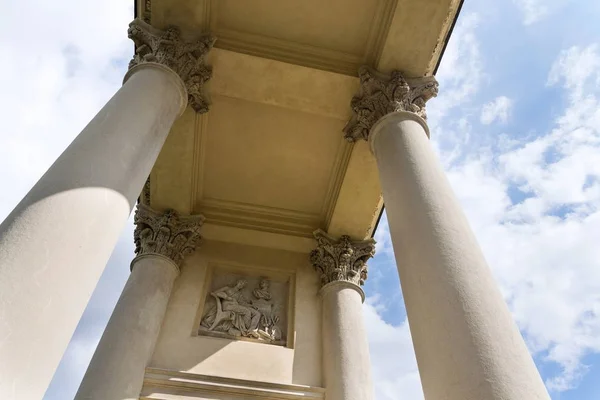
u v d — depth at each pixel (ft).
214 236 56.65
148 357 42.06
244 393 41.83
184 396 40.42
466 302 21.36
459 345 19.81
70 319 19.02
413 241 26.45
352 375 43.29
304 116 49.14
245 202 56.95
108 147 25.88
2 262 18.04
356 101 43.52
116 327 41.75
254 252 56.49
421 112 40.09
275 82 45.39
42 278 18.49
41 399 16.89
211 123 49.62
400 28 41.37
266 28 43.24
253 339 47.57
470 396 18.01
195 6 39.93
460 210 28.02
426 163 31.96
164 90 34.83
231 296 50.98
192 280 51.34
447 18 41.06
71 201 21.72
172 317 46.98
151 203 54.13
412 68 43.11
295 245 57.67
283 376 44.29
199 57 39.91
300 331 48.98
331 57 44.55
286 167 53.78
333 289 51.75
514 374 18.04
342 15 42.60
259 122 49.75
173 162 50.24
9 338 16.35
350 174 51.62
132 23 38.99
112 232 23.09
